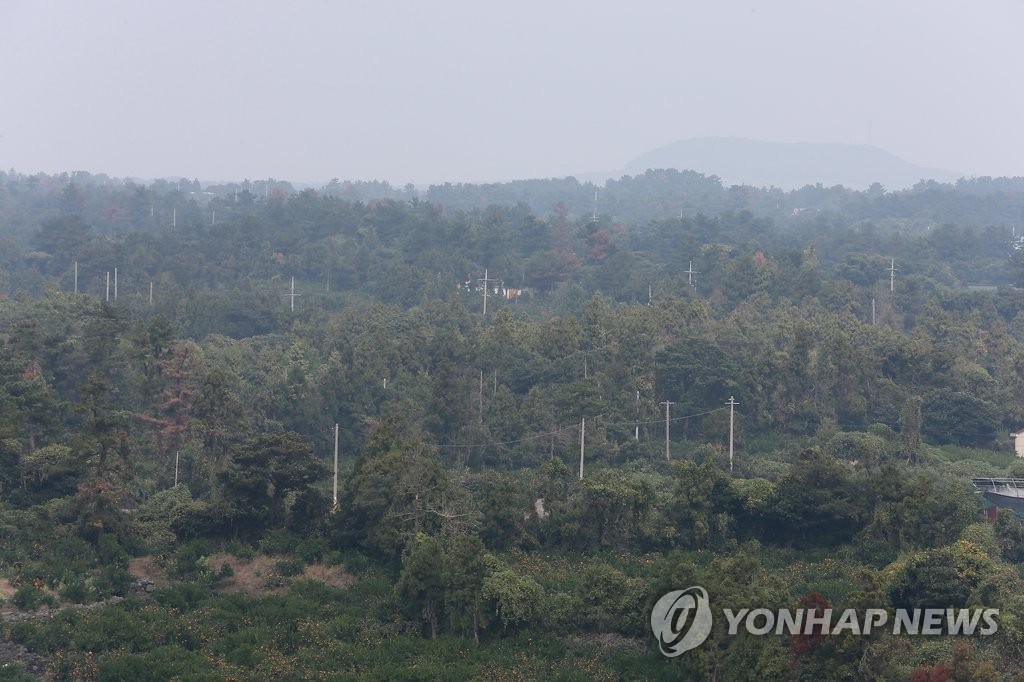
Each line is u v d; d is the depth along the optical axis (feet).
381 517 232.53
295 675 180.34
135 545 225.97
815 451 260.42
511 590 198.80
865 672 164.96
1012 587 196.03
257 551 232.94
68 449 246.47
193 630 192.75
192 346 333.62
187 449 288.51
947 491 252.62
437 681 176.24
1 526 219.82
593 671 183.62
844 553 238.07
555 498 254.68
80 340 349.20
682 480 251.39
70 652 181.37
